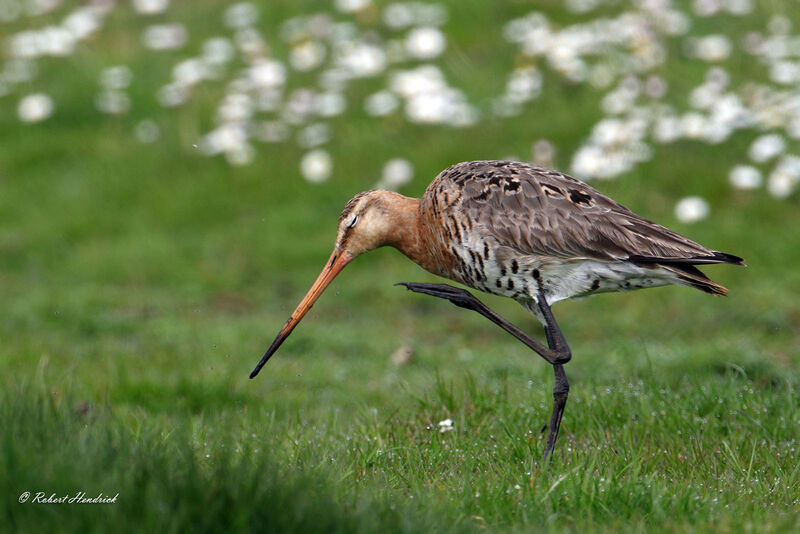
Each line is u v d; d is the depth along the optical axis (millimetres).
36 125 20453
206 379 11250
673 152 17312
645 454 8156
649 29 19375
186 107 20250
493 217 8617
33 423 6969
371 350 13250
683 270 8367
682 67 19297
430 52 20172
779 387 9820
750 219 15977
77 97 21031
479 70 20312
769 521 6551
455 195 8789
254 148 18953
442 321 14594
